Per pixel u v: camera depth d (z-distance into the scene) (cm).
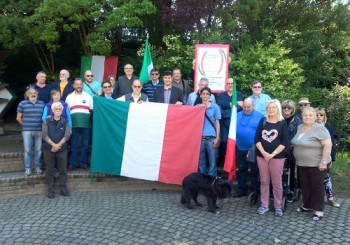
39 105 766
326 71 1318
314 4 1228
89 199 720
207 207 666
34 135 764
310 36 1216
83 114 800
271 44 1073
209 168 762
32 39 1152
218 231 562
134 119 777
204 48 845
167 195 753
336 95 1227
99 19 1140
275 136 622
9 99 1123
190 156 757
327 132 609
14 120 1211
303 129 629
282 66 1019
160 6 1168
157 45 1246
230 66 1028
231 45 1103
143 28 1295
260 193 675
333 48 1342
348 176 881
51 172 734
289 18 1209
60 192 758
